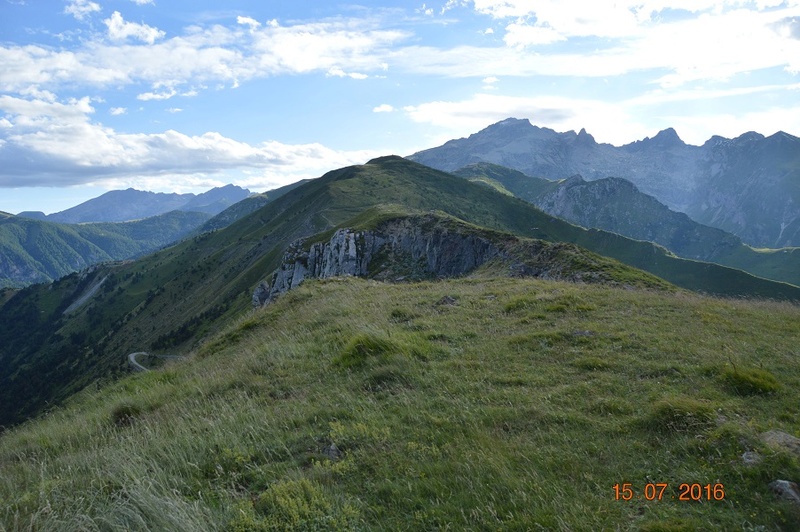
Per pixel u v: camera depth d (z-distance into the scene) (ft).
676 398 27.48
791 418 26.23
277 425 30.25
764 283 563.48
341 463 24.30
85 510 22.52
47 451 34.94
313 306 70.03
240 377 41.68
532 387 32.76
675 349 38.93
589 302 57.77
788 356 37.45
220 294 562.25
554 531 18.39
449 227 226.79
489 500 20.59
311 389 36.63
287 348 47.96
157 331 591.37
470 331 47.50
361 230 275.59
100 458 28.71
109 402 46.57
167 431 32.37
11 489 26.55
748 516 18.42
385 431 27.45
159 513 20.97
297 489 22.07
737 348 39.63
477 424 27.45
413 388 34.14
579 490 21.01
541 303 57.06
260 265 560.20
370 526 19.81
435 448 24.95
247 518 20.16
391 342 41.70
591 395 30.66
